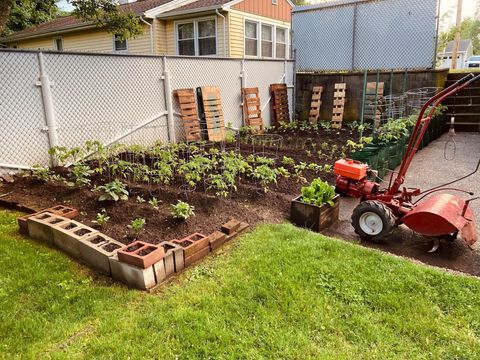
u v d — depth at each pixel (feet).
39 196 15.70
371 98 34.22
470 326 8.13
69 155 18.47
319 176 19.52
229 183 16.65
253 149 25.57
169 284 9.91
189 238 11.44
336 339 7.74
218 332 7.86
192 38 41.98
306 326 8.10
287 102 36.94
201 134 28.25
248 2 41.29
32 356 7.25
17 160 18.38
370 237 13.04
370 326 8.10
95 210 13.96
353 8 36.91
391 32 35.42
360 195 14.70
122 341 7.65
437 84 32.65
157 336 7.78
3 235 12.58
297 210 14.16
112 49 46.68
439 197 12.75
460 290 9.39
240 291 9.35
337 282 9.73
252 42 43.14
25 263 10.71
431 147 27.53
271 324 8.14
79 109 20.79
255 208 15.20
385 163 20.45
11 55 17.65
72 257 11.21
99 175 18.03
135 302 9.07
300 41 40.70
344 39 38.06
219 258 11.23
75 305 8.87
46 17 58.59
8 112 17.84
